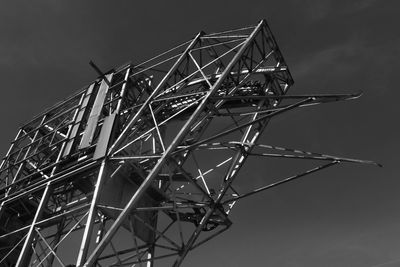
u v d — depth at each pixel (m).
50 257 23.19
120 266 19.45
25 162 27.44
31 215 25.58
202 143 18.80
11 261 25.20
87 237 17.30
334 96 17.80
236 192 23.16
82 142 22.61
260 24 22.70
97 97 24.53
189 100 24.69
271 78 25.50
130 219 19.88
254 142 24.03
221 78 19.88
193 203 22.61
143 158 19.23
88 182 22.47
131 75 24.91
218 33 23.84
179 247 20.95
